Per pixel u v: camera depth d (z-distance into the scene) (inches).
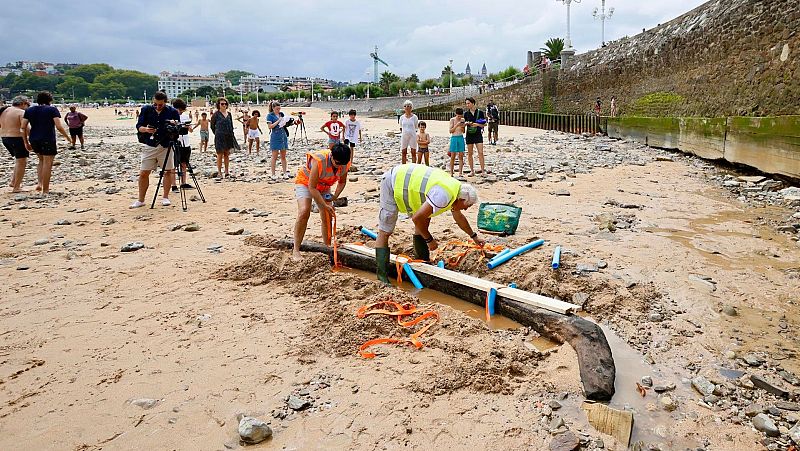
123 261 279.1
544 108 1653.5
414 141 548.4
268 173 575.2
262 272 260.1
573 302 223.3
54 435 140.6
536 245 284.4
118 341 191.3
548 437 139.1
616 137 1004.6
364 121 1915.6
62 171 602.2
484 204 325.4
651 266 262.5
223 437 140.3
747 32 730.8
